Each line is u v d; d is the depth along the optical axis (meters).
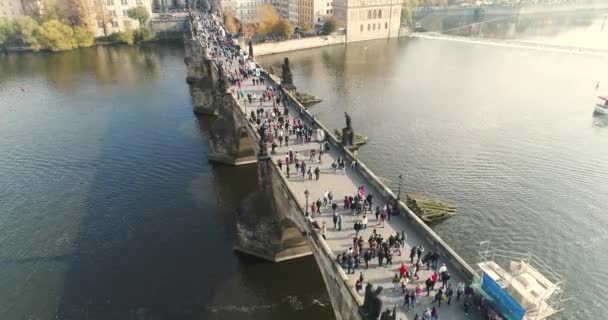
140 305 56.47
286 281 60.44
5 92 143.88
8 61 187.38
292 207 53.38
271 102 87.94
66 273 61.97
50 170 90.12
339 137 96.81
